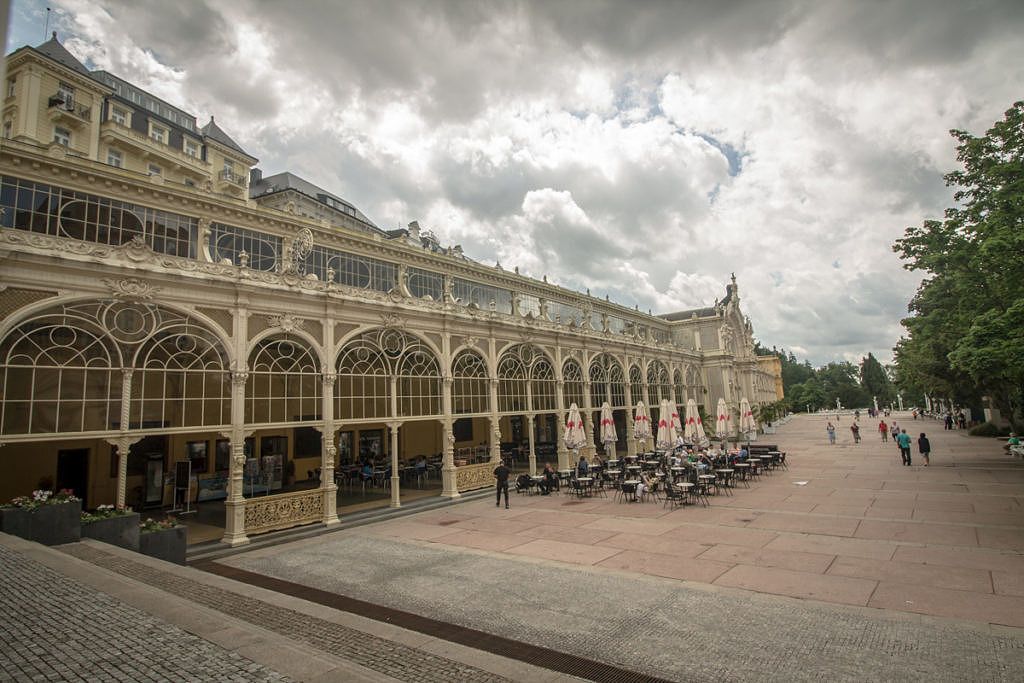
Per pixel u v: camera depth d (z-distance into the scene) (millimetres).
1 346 14117
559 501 23359
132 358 16141
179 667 5965
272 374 19234
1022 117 19938
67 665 6004
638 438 31438
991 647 8266
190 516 21359
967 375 35594
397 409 23391
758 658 8234
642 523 18172
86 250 15484
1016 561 12297
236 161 39656
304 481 29547
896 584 11227
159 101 38500
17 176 16641
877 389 139125
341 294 21578
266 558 15688
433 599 11602
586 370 35844
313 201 40688
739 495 22953
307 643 7734
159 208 20188
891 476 26391
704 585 11680
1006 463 28766
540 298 40688
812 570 12398
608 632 9461
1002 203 19766
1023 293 19422
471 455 36531
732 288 69500
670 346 49344
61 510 12836
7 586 8680
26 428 14445
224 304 18234
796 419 104625
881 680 7422
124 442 15680
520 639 9336
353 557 15445
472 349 27141
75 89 30031
